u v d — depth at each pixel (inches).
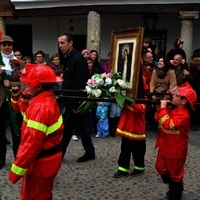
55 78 109.0
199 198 152.8
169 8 330.3
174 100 137.8
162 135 143.9
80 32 438.3
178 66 254.7
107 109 259.4
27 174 109.0
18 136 180.4
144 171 185.0
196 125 303.6
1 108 183.0
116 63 165.2
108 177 176.4
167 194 152.0
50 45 448.8
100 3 346.0
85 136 198.7
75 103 179.5
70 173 180.9
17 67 180.5
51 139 108.0
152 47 309.0
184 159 142.9
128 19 419.5
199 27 395.5
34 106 103.5
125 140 173.6
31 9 375.6
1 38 178.2
